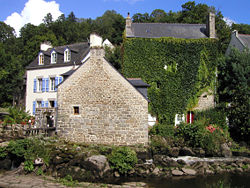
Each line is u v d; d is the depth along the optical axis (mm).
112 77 15227
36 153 13109
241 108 19531
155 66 21453
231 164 15453
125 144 14758
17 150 12789
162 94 21219
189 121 21500
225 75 22406
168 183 12133
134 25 24344
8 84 23391
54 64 25891
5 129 16109
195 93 21375
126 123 14891
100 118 15102
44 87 26188
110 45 39469
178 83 21266
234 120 20172
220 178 13242
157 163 14359
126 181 12258
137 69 21484
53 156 13227
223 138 18219
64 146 13922
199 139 16953
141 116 14953
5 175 12117
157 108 21109
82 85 15523
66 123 15523
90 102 15305
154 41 21641
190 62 21469
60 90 15773
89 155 13164
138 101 15000
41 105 26109
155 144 15367
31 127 17375
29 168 12414
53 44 45656
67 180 11820
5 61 23359
